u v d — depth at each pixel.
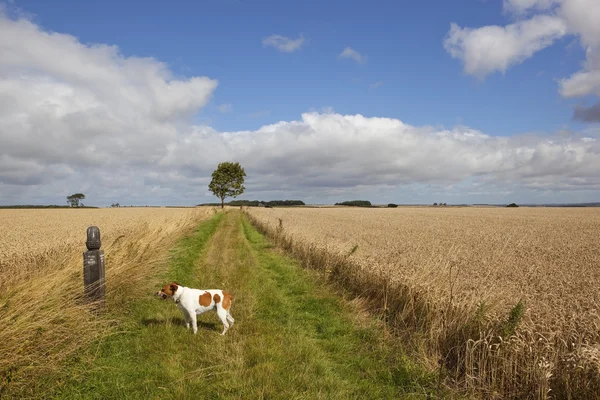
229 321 7.32
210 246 18.81
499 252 13.77
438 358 5.82
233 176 79.81
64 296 6.37
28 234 18.98
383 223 33.19
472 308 6.29
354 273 10.28
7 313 4.79
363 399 4.87
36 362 4.72
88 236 6.88
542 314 6.01
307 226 26.23
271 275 12.35
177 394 4.60
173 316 7.68
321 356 6.05
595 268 10.70
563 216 46.41
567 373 4.55
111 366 5.29
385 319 7.71
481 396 4.98
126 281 8.30
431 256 11.26
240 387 4.83
